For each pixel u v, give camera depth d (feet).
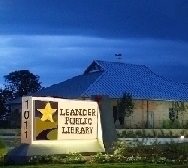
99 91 155.02
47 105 56.44
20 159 52.70
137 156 56.29
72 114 58.54
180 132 143.84
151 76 178.50
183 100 168.14
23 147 54.44
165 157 56.18
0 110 211.61
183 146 62.34
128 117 158.40
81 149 58.39
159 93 166.40
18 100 178.50
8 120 184.24
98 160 52.49
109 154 56.95
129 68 180.04
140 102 162.50
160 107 166.40
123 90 160.04
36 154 54.08
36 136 55.11
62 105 57.82
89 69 181.06
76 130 58.75
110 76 168.25
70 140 58.03
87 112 60.03
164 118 166.40
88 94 150.71
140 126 158.51
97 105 61.05
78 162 51.67
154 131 137.80
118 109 155.84
